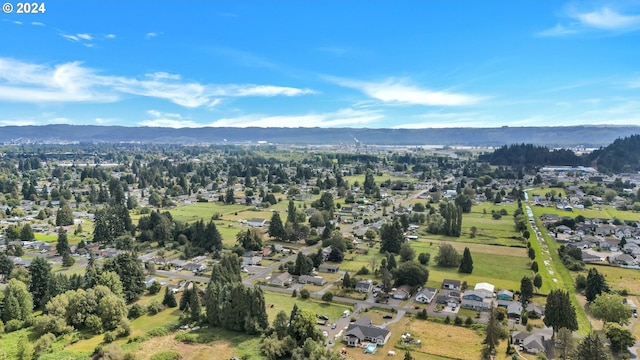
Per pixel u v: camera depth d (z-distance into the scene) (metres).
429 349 97.00
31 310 114.81
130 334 106.38
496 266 157.50
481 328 106.69
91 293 111.38
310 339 93.81
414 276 133.62
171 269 159.00
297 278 146.25
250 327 105.19
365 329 102.12
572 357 86.88
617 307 102.06
